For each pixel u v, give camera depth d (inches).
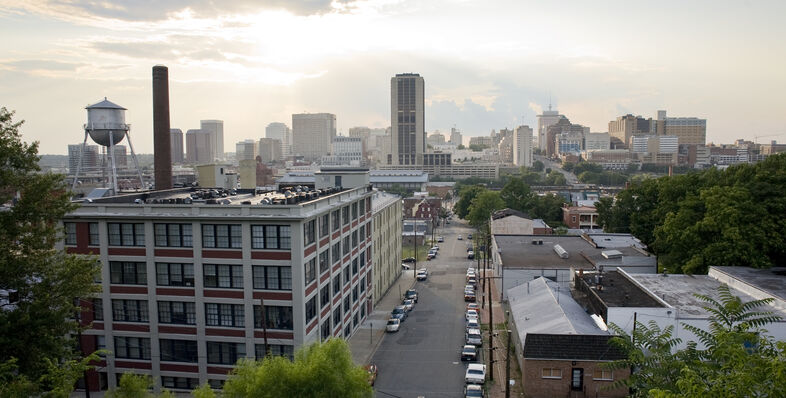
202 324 1774.1
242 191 2711.6
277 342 1738.4
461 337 2410.2
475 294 3186.5
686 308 1824.6
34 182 1230.3
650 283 2151.8
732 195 2395.4
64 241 1813.5
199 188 2839.6
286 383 1142.3
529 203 5674.2
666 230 2623.0
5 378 973.2
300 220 1689.2
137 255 1785.2
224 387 1217.4
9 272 1152.8
